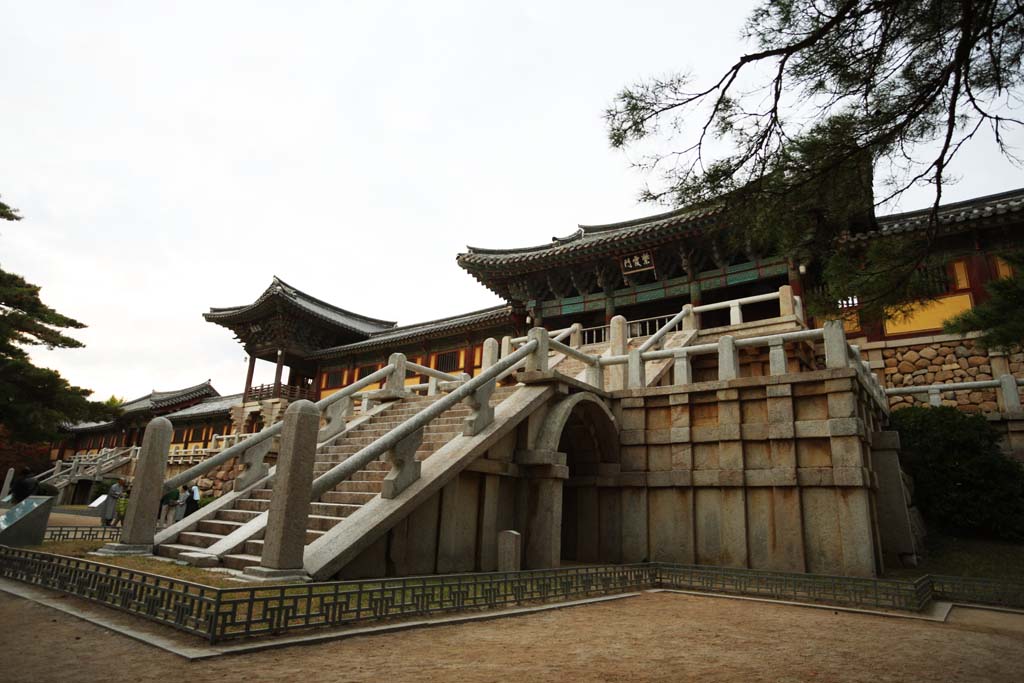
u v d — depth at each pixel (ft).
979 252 58.85
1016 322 26.99
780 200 19.54
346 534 23.27
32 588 21.30
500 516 31.19
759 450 34.35
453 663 14.26
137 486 28.43
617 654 15.97
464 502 29.07
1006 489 41.24
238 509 32.99
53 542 32.81
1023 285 27.07
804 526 31.91
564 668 14.28
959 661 16.28
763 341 35.86
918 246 20.94
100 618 16.74
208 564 25.03
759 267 69.67
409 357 122.83
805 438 32.76
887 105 18.52
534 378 34.17
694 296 73.61
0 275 73.20
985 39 17.04
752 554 33.14
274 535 21.11
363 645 15.53
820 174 18.72
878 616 23.75
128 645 14.30
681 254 73.36
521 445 32.71
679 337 56.39
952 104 17.49
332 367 136.05
